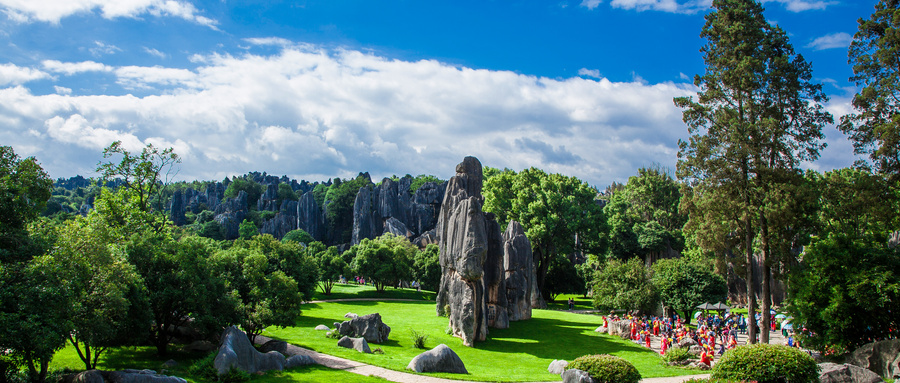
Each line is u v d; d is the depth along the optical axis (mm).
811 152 46500
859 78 46031
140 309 29297
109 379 24859
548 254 93625
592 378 27094
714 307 62812
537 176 102750
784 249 44844
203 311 32594
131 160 49188
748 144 44969
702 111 48562
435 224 177000
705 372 37688
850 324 36938
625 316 62594
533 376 34719
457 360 34938
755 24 47969
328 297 82250
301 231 165875
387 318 59062
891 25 43594
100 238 27766
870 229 44812
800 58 47281
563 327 60594
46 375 25547
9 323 20391
